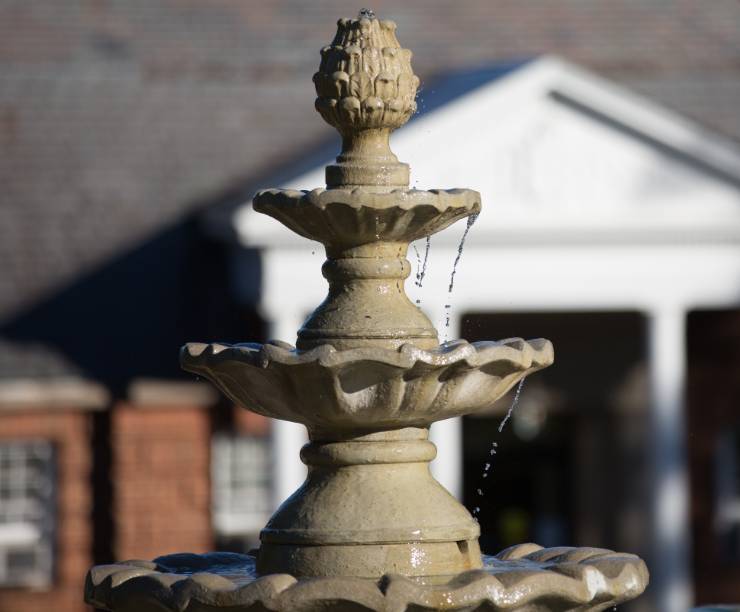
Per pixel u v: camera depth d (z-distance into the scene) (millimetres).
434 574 8906
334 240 9281
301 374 8625
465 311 41031
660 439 41781
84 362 42250
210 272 44688
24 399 41250
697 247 41125
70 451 41656
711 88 48406
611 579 8820
